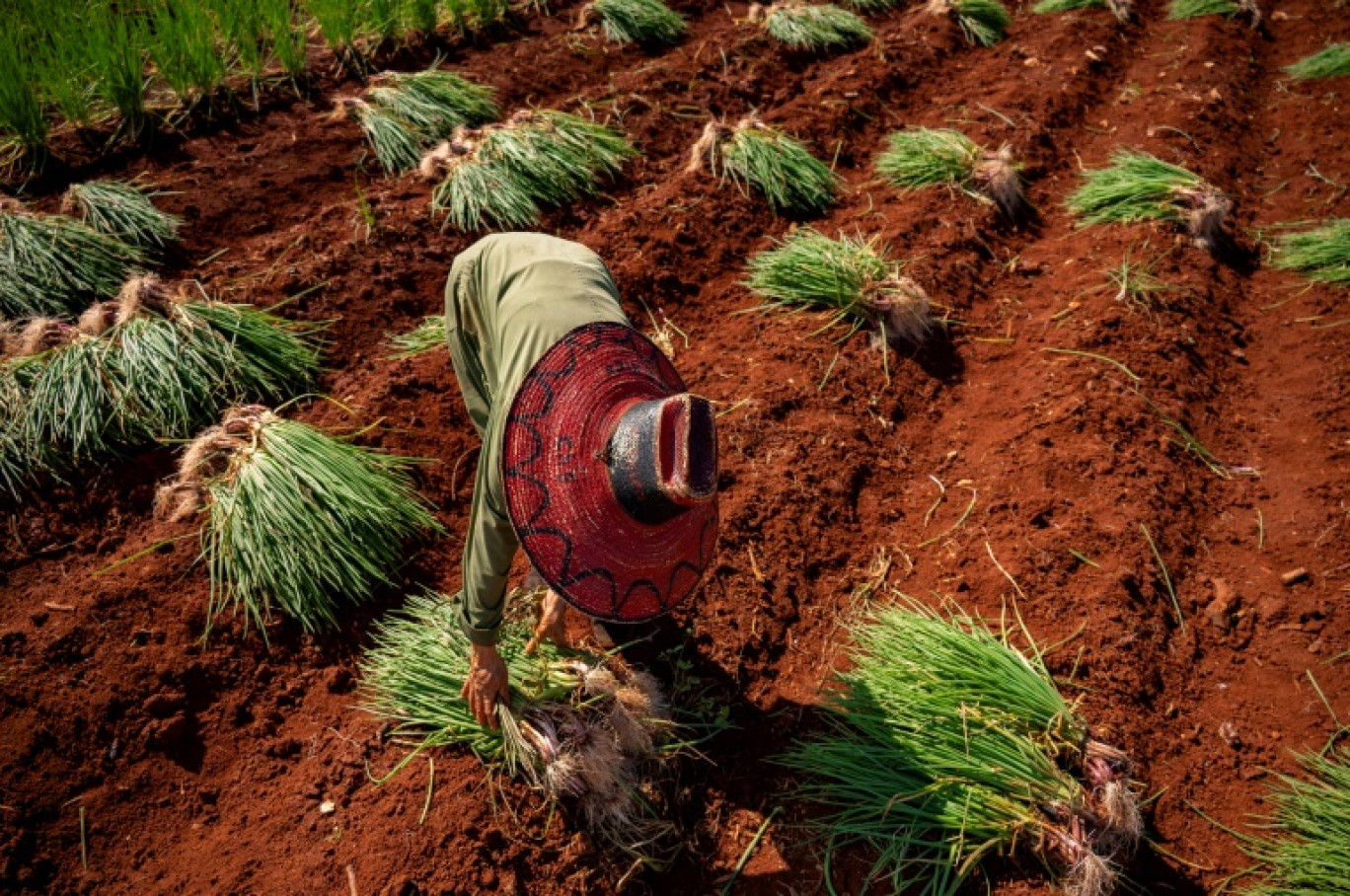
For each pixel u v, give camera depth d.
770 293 4.95
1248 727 3.25
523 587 3.38
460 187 5.32
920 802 2.89
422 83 6.17
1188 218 5.46
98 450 3.85
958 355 4.80
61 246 4.49
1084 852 2.70
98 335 4.11
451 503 3.98
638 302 4.92
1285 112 7.08
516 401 2.30
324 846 2.84
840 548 3.84
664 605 2.48
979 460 4.21
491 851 2.81
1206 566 3.77
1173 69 7.54
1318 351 4.76
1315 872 2.78
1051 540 3.71
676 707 3.21
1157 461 4.08
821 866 2.88
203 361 4.05
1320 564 3.71
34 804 2.90
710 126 5.86
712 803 3.03
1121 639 3.35
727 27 7.84
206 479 3.69
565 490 2.25
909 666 3.15
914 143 6.07
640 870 2.86
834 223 5.63
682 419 2.01
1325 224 5.68
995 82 7.29
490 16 7.25
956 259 5.24
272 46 6.58
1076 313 4.92
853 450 4.18
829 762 3.03
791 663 3.45
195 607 3.38
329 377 4.41
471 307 2.96
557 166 5.56
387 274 4.88
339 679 3.31
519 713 2.93
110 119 5.65
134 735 3.08
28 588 3.47
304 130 5.91
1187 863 2.88
